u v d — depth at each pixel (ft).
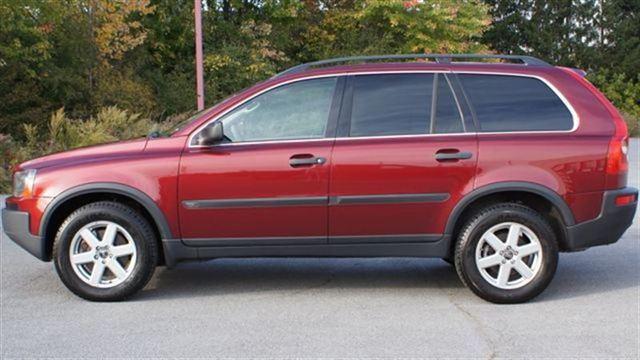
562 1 143.84
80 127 52.90
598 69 144.46
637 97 136.36
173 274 22.31
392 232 18.60
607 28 147.23
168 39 85.15
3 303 18.92
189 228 18.57
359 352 14.93
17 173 19.54
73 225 18.60
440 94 18.90
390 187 18.30
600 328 16.51
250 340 15.76
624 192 18.76
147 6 79.51
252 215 18.45
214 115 18.86
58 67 64.59
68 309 18.31
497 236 18.54
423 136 18.53
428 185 18.30
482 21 97.04
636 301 18.81
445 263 23.65
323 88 18.97
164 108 77.00
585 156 18.43
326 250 18.74
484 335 16.02
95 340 15.83
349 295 19.60
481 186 18.28
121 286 18.75
